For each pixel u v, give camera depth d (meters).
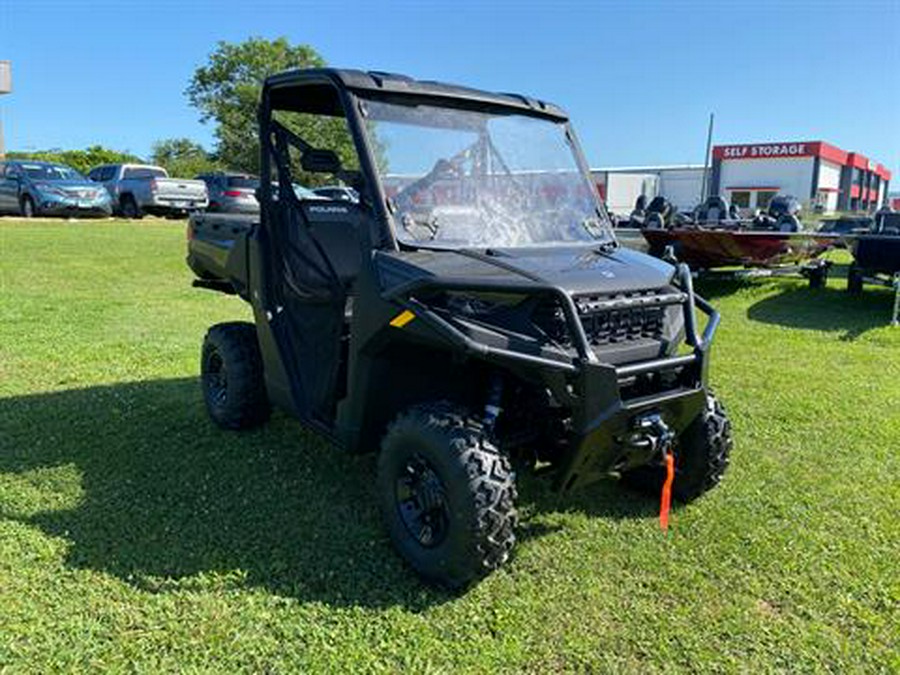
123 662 2.30
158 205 20.53
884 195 67.69
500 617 2.59
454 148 3.24
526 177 3.43
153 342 6.32
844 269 14.73
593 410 2.61
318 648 2.40
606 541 3.13
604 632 2.53
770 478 3.81
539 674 2.33
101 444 4.00
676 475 3.47
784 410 4.94
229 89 52.69
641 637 2.51
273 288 3.81
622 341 2.82
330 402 3.40
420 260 2.82
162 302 8.35
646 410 2.76
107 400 4.73
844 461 4.06
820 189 44.50
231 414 4.12
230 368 4.07
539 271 2.78
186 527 3.12
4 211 19.33
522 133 3.50
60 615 2.50
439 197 3.13
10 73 25.61
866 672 2.37
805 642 2.51
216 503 3.35
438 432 2.69
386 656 2.38
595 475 2.87
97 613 2.53
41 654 2.31
